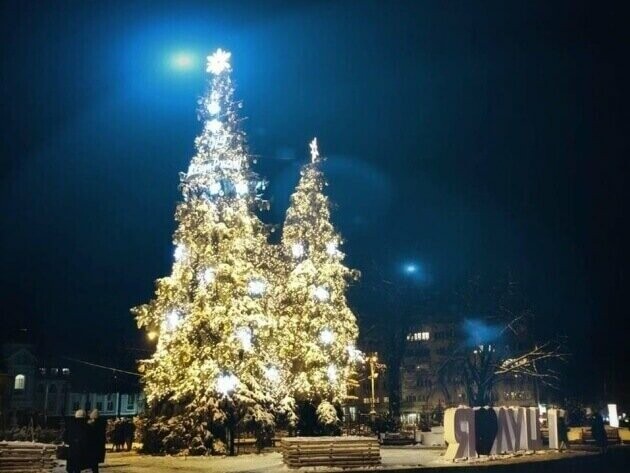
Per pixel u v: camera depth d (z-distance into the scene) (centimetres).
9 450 1919
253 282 2970
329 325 3334
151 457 2723
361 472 2186
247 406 2784
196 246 2912
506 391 8125
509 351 5856
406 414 7775
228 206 2972
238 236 2942
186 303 2911
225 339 2781
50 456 1991
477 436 2681
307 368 3259
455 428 2614
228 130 3042
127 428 3228
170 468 2272
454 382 6362
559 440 3170
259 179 3122
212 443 2770
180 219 2978
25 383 8112
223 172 2981
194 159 3006
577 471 2339
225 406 2773
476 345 5550
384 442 3922
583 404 6819
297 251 3488
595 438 3145
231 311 2800
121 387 6231
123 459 2634
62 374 8394
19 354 8181
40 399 8162
